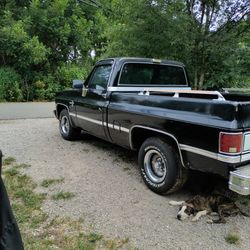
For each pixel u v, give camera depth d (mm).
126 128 4145
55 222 3086
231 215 3232
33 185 3977
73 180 4152
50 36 15055
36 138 6500
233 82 7953
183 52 7188
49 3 15172
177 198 3619
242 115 2791
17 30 13500
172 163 3473
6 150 5547
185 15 6766
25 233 2891
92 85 5125
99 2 15070
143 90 4508
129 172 4453
